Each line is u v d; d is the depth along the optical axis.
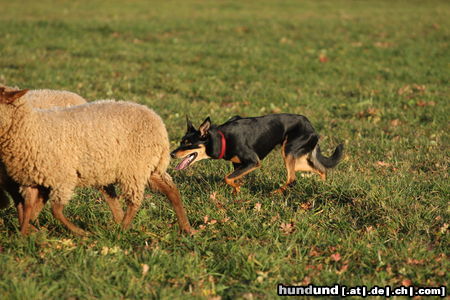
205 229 9.52
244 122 11.87
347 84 23.81
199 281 7.71
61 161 8.52
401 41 33.97
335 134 16.41
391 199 10.34
